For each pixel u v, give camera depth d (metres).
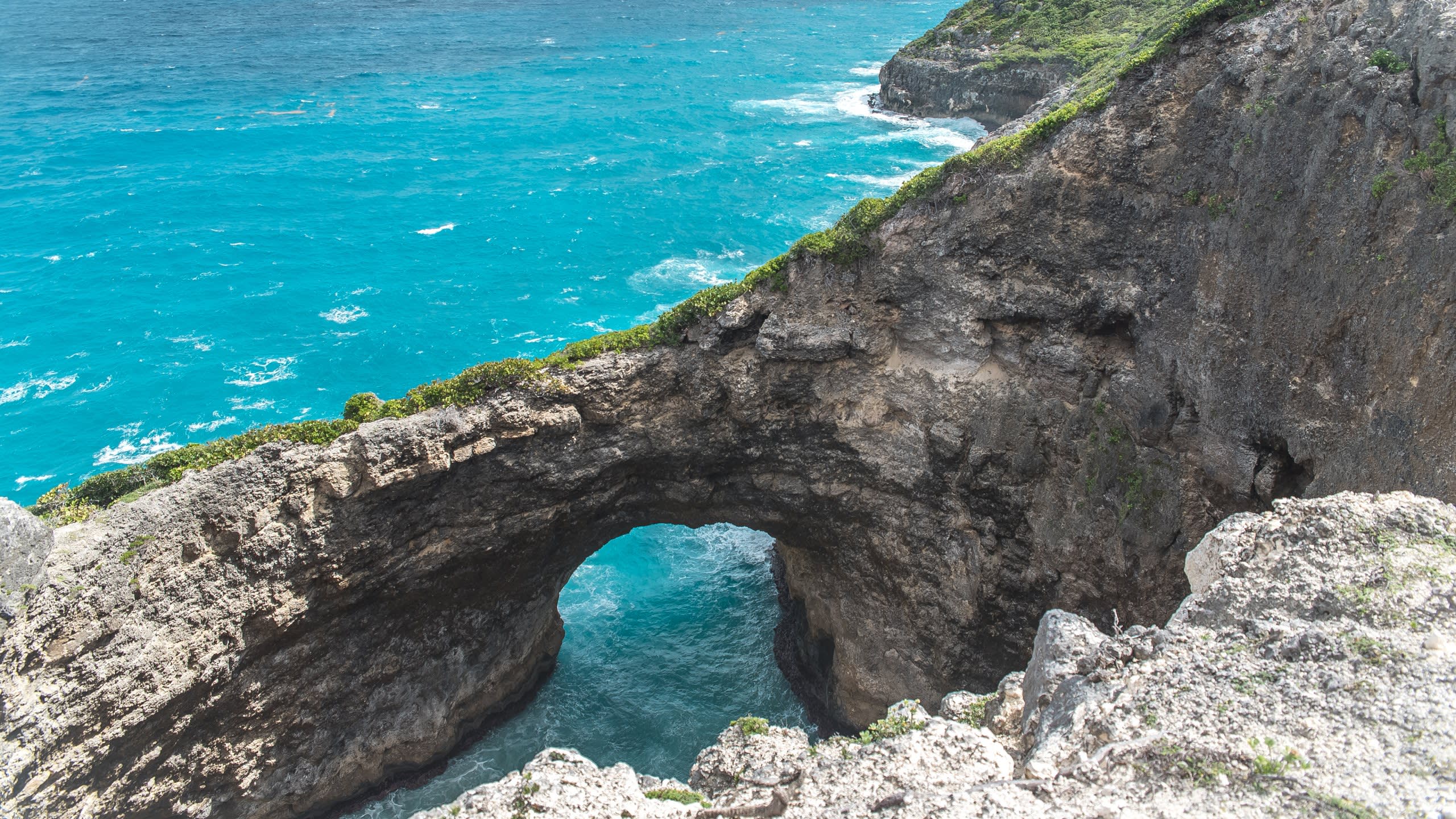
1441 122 24.47
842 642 43.50
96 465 55.50
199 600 31.80
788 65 159.88
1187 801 14.78
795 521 42.19
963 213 35.44
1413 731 14.90
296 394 62.59
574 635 49.28
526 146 112.88
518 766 42.34
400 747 40.25
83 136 112.50
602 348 37.59
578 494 39.25
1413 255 24.81
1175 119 31.39
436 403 35.12
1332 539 18.98
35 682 28.33
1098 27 105.12
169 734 32.50
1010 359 36.03
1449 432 23.52
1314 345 27.53
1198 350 30.97
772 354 37.56
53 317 70.88
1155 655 18.38
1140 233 32.44
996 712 21.75
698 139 114.88
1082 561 35.31
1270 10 29.64
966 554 38.09
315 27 187.38
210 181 99.31
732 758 22.09
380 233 87.38
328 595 34.91
